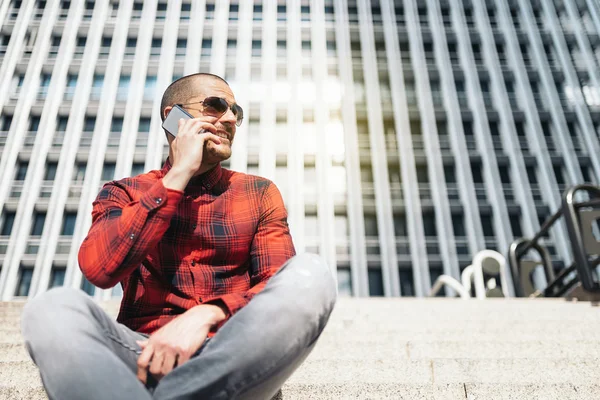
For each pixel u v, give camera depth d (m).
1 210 31.69
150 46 38.53
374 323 3.64
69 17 38.72
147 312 1.18
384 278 32.09
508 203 33.72
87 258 1.07
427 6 41.31
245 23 40.72
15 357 2.26
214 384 0.85
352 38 40.50
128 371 0.81
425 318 3.90
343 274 32.53
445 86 37.81
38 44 37.53
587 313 3.97
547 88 37.22
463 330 3.29
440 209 33.81
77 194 32.62
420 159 35.59
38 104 35.44
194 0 40.84
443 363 1.96
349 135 36.72
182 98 1.38
